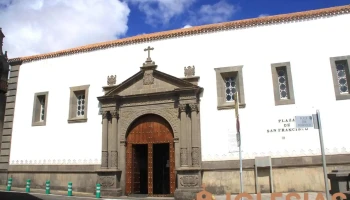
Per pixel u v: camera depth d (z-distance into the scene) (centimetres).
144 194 1789
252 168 1609
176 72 1831
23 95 2167
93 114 1942
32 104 2130
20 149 2080
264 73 1695
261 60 1716
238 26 1784
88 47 2055
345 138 1535
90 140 1911
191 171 1633
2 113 2753
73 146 1945
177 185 1648
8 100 2197
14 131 2127
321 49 1652
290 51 1688
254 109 1666
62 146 1973
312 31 1683
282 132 1609
